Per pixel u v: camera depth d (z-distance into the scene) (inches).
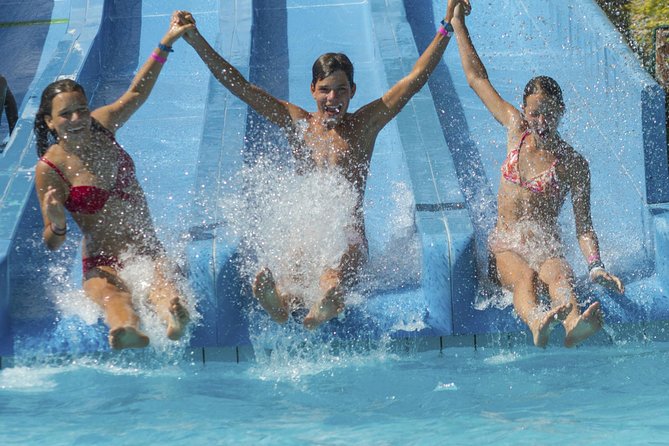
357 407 274.1
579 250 345.1
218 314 314.5
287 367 311.3
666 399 273.1
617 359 309.0
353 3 528.1
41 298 328.2
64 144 314.7
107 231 316.8
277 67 486.9
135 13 522.6
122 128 440.8
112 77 485.4
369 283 331.9
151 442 249.6
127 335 277.7
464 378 295.4
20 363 309.7
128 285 309.7
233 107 411.2
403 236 356.5
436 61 346.9
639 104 344.5
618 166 363.9
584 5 424.2
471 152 407.5
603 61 388.2
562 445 240.7
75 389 292.5
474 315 319.6
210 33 508.7
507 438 246.5
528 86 332.2
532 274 313.9
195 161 413.4
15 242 335.9
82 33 485.4
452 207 341.4
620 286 307.6
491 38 492.4
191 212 341.1
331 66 338.3
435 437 248.7
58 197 313.0
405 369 305.3
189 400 282.5
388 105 345.1
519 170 329.4
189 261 315.0
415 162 370.9
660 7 532.4
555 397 277.7
